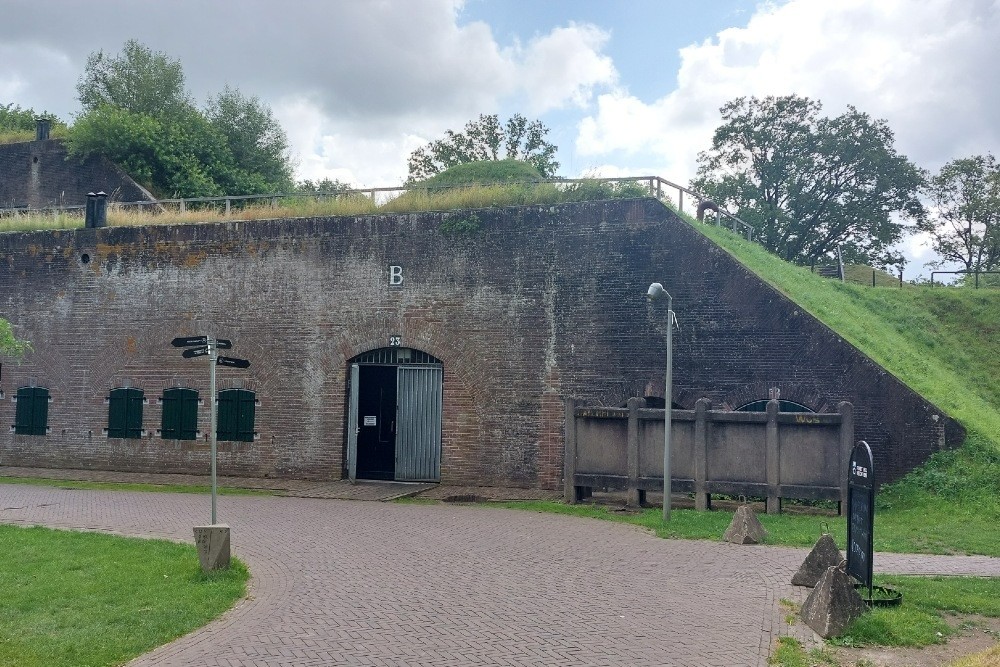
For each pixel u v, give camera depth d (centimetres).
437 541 1173
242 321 1942
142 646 690
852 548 866
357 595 861
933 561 1047
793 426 1385
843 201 4600
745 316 1588
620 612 801
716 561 1040
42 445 2073
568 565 1016
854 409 1501
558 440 1705
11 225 2247
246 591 876
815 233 4675
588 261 1712
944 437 1455
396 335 1828
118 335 2036
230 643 701
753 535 1165
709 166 4869
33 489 1719
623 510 1438
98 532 1206
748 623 765
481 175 2383
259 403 1914
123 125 3059
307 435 1878
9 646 681
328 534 1220
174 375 1986
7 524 1267
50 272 2102
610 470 1502
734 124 4747
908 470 1463
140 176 3088
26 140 3294
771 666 652
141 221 2144
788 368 1551
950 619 783
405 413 1850
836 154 4519
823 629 729
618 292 1686
